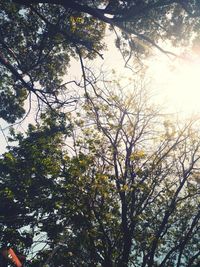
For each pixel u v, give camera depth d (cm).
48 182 1834
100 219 1717
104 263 1748
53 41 1606
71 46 1689
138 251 1894
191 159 1872
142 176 1769
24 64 1627
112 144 1758
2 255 917
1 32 1662
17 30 1688
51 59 1750
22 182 1991
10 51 1271
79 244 1788
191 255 2073
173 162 1861
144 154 1703
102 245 1742
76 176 1688
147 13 1535
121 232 1734
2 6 1642
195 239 2042
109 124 1766
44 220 1891
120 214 1748
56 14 1587
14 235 2019
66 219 1811
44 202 1852
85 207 1736
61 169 1736
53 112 1316
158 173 1794
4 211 2108
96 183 1662
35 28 1659
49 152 1825
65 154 1805
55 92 1270
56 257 1823
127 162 1759
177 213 1952
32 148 1895
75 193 1711
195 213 1944
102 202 1747
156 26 1691
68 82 1280
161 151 1831
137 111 1820
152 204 1934
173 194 1798
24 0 1233
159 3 1354
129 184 1770
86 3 1449
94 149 1752
